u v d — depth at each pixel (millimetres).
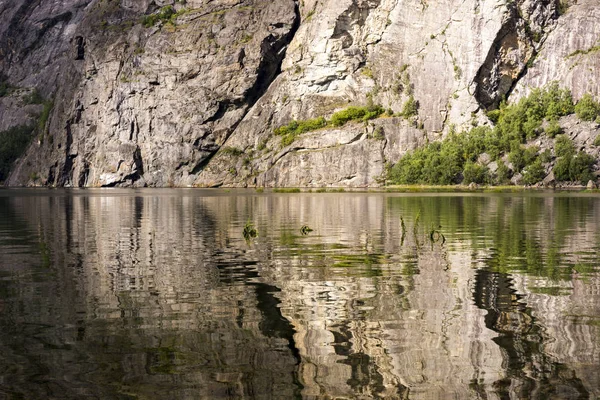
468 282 21938
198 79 195250
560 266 25344
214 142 192375
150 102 199625
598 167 132375
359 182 159500
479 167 140500
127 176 198375
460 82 159875
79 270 24984
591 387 12094
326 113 177125
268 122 185875
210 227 44438
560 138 136500
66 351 14328
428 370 13047
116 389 12172
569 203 74375
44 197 110312
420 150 156500
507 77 160625
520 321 16578
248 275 23609
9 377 12781
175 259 27891
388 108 168500
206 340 15109
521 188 129750
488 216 53031
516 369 13062
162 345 14742
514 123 145500
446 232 39188
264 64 191625
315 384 12359
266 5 199250
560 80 153000
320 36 181500
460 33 161250
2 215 60281
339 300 19172
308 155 167000
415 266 25562
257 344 14781
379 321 16672
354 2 177000
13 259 28188
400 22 172125
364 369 13141
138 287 21328
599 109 140625
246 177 179250
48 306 18562
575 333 15445
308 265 25969
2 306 18531
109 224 48062
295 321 16719
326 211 62094
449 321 16641
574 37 155250
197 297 19703
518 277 22875
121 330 15953
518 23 157750
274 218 52938
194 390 12078
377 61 175375
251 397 11742
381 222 47562
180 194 122125
